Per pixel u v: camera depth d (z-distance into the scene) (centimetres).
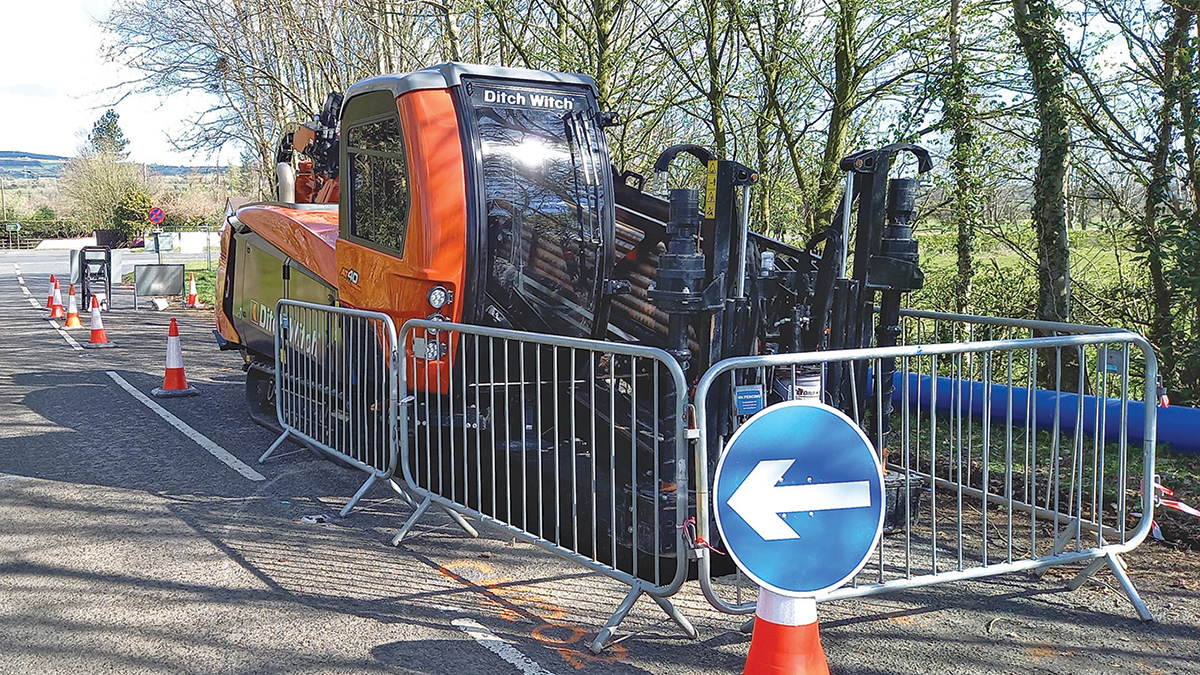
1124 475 463
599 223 627
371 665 387
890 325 507
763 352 535
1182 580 479
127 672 380
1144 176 811
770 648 329
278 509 612
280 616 438
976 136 939
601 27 1130
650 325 645
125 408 958
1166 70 781
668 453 433
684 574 382
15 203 9294
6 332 1678
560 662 392
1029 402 501
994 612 446
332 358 677
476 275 584
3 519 586
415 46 1716
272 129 2402
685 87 1167
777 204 1107
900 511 505
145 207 7338
